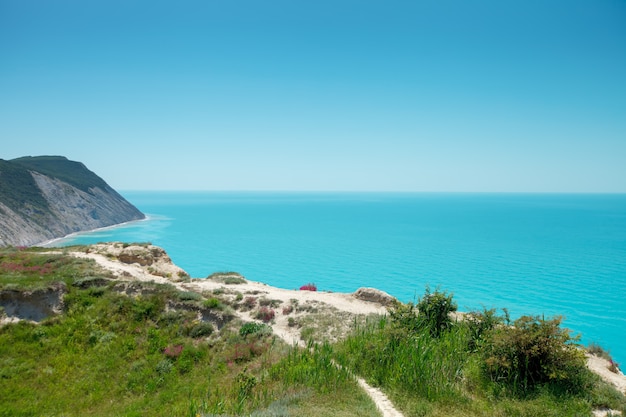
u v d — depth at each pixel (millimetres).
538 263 91812
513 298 63938
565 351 18500
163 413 19234
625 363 41844
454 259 97375
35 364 23344
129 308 29172
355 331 27562
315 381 18938
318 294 37562
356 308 33062
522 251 107812
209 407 17719
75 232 144875
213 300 30859
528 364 18703
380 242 125562
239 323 29000
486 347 20312
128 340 26438
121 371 23844
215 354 25859
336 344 25234
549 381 18250
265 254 105188
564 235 140750
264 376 20500
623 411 16484
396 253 105812
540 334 18688
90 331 26734
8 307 26531
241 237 137375
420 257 100125
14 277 29422
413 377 18906
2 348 23891
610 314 56000
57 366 23516
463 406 16719
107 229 159250
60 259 34969
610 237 135000
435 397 17438
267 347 25703
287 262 95000
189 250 110750
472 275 80500
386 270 86062
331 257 100938
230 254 105312
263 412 15617
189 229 161125
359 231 155375
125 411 20031
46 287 28344
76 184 183500
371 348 22359
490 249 111375
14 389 21250
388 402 17516
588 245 117312
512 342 18906
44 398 20984
